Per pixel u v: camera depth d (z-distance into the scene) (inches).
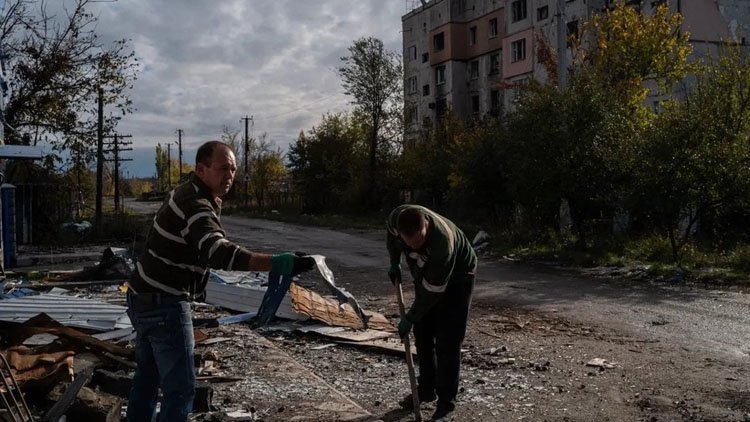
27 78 922.1
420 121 1914.4
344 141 1696.6
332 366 253.1
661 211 567.8
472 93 1754.4
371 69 1551.4
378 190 1585.9
